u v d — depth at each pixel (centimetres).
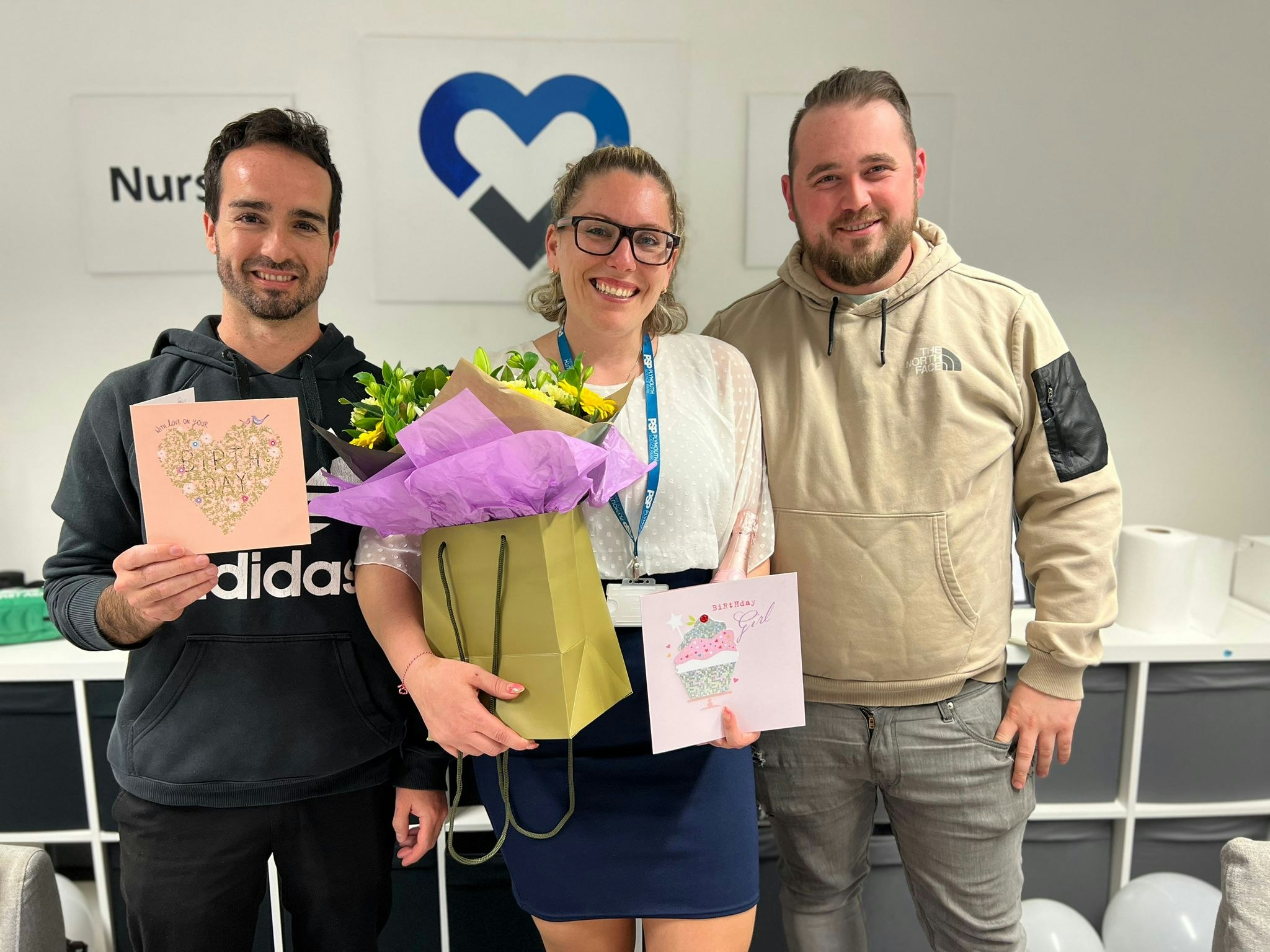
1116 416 216
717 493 121
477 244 200
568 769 114
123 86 190
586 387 123
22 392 199
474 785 175
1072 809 183
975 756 138
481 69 193
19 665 169
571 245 118
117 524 126
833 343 140
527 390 101
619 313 119
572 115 196
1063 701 138
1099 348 213
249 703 119
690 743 109
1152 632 183
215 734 119
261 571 120
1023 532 146
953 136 202
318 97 192
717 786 118
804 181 138
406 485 94
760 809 180
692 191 202
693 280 205
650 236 116
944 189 204
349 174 196
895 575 135
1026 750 139
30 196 192
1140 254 209
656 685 106
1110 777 184
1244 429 218
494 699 103
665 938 119
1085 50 201
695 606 106
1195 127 205
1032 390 140
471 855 174
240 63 190
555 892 117
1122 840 185
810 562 137
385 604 112
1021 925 152
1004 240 207
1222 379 215
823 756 141
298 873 126
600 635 107
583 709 102
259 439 104
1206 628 183
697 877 117
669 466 118
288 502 106
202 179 194
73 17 187
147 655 122
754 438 130
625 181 117
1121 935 174
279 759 120
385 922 136
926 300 140
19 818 175
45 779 175
